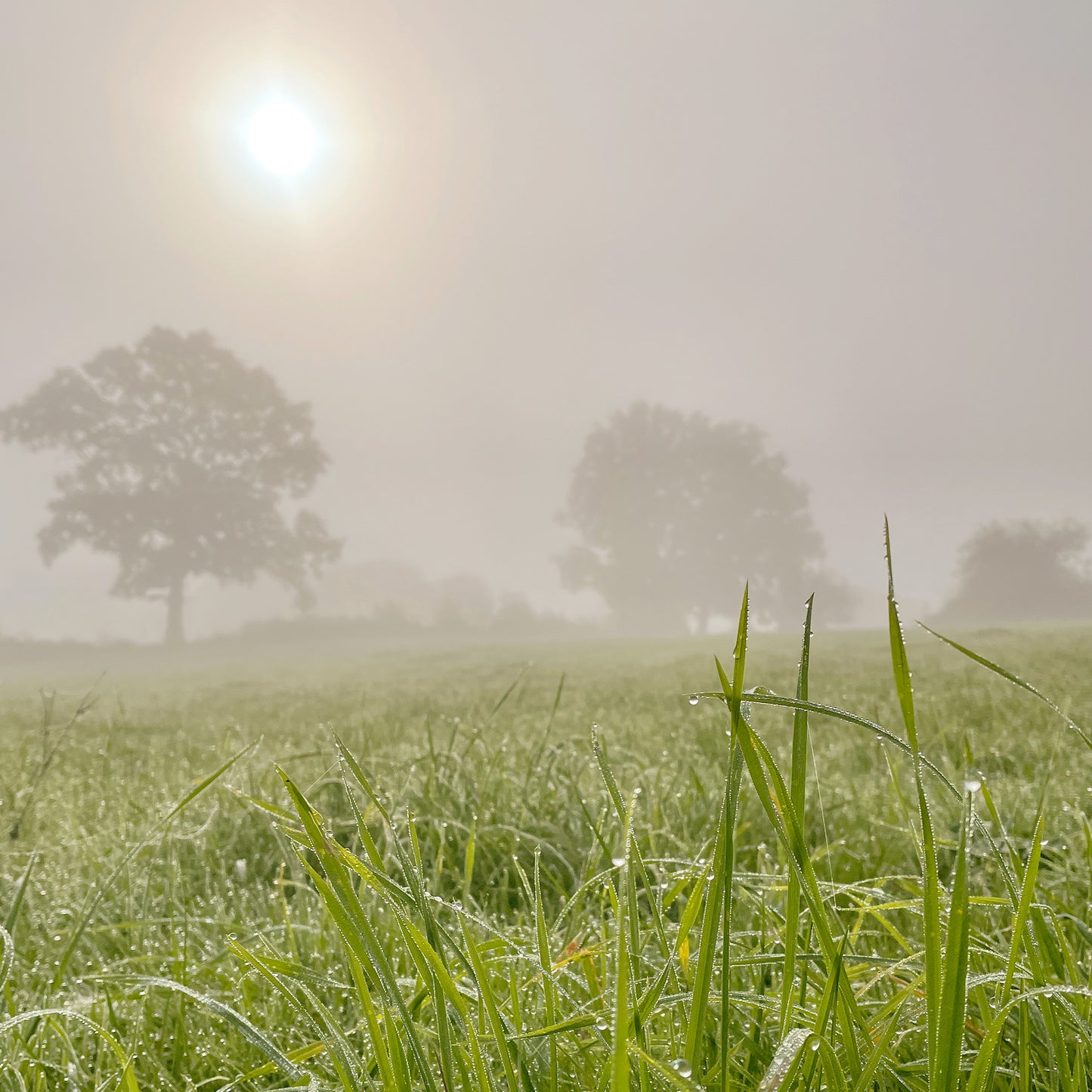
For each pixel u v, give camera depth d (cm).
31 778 465
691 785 326
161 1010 168
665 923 162
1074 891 195
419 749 488
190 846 311
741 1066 110
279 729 730
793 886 81
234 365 7662
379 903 200
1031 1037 114
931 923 70
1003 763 379
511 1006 120
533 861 265
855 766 406
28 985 182
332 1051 104
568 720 665
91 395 6969
